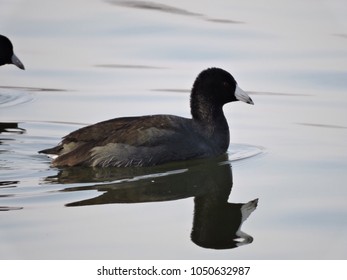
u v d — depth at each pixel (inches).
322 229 462.6
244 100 601.6
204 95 594.9
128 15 1039.6
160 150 557.9
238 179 546.9
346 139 639.1
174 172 550.6
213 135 590.9
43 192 504.7
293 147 619.8
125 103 730.8
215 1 1130.0
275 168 569.6
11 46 815.7
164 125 565.3
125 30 974.4
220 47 900.0
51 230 452.4
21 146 603.2
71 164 545.6
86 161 546.0
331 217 478.9
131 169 551.2
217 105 598.2
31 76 824.9
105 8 1076.5
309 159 589.0
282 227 467.2
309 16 1034.1
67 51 899.4
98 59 869.8
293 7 1088.2
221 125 597.3
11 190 507.2
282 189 526.3
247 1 1127.0
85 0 1124.5
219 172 560.4
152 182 530.3
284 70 826.8
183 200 506.0
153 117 570.3
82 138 555.2
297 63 848.9
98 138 553.9
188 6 1101.1
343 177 547.2
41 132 644.7
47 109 716.0
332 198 507.5
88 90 772.6
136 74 817.5
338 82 792.9
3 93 772.6
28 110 714.2
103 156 546.9
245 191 523.8
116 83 791.1
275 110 722.2
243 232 461.1
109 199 499.5
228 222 472.7
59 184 519.2
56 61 865.5
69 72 829.2
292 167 571.2
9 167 550.3
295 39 931.3
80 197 499.8
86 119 683.4
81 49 904.9
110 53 888.9
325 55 873.5
